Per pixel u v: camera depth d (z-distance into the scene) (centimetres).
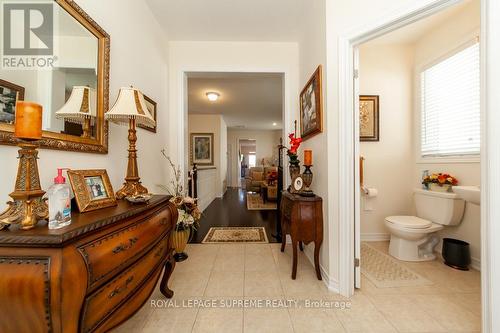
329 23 167
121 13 169
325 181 176
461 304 152
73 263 68
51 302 65
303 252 242
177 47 279
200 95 471
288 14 232
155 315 141
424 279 186
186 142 298
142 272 108
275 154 985
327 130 170
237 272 198
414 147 277
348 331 128
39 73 102
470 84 208
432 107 250
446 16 223
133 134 142
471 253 206
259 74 290
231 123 812
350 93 161
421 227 213
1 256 66
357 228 168
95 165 139
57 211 77
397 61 280
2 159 88
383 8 142
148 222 116
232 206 514
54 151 109
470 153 209
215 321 136
